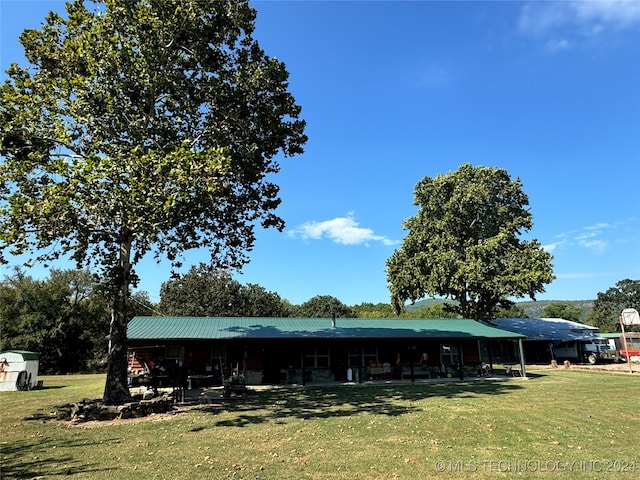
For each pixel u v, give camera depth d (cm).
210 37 1684
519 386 2158
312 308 8250
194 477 721
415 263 3759
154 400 1460
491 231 3809
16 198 1169
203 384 2267
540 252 3494
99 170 1199
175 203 1270
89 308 5150
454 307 4197
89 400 1480
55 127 1379
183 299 5528
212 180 1284
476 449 912
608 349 4259
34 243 1354
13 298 4750
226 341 2303
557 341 4262
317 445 953
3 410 1563
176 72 1644
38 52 1480
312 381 2517
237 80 1662
